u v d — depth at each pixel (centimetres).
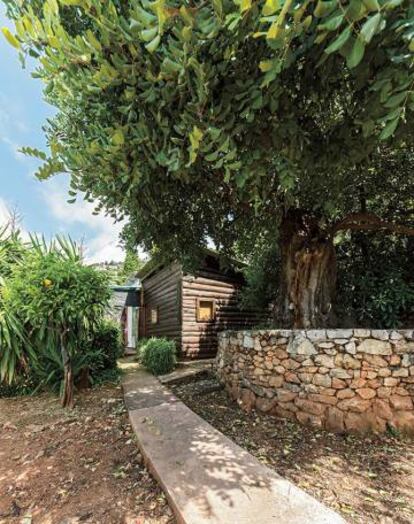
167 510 171
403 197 444
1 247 500
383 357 300
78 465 234
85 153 211
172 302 803
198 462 207
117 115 206
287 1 100
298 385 320
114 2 170
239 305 743
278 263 621
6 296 404
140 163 208
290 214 420
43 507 187
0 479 221
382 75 133
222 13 128
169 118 193
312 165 225
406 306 423
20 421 332
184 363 651
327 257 410
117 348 544
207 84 158
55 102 289
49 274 353
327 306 402
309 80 185
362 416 291
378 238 483
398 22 111
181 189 323
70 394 374
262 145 199
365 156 218
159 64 168
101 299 389
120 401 383
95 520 170
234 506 157
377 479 210
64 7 206
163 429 268
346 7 103
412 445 263
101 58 164
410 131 185
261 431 291
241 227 457
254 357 364
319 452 250
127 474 215
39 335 413
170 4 133
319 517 148
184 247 457
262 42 155
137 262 1447
